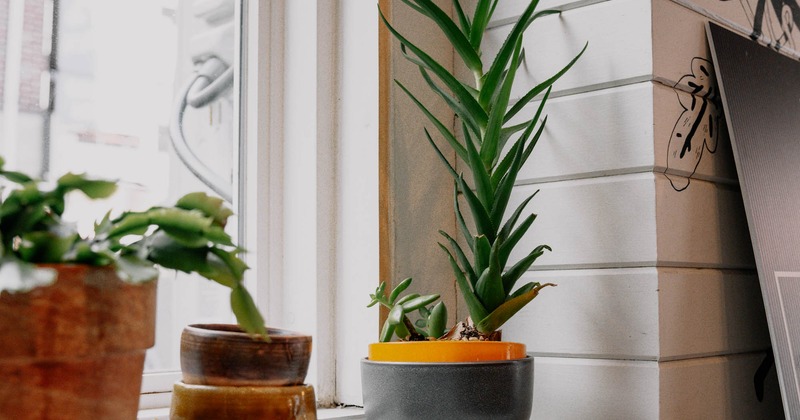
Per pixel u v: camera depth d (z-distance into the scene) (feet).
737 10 4.53
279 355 2.43
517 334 4.02
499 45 4.20
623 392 3.62
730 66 4.13
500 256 3.33
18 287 1.63
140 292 2.02
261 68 4.02
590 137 3.81
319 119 3.98
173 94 4.22
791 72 4.70
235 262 2.18
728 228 4.14
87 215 3.56
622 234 3.67
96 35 3.92
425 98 4.18
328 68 4.06
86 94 3.86
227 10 4.33
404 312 3.16
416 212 4.07
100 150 3.88
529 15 3.29
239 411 2.33
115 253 2.13
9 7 3.59
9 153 3.55
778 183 4.20
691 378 3.74
